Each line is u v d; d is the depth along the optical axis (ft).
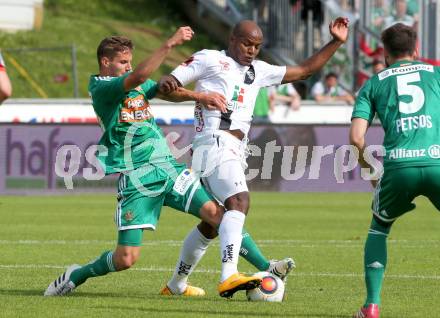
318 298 72.13
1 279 81.30
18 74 242.17
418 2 227.40
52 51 255.91
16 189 185.06
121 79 66.85
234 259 67.26
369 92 62.39
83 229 125.90
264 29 248.32
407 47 63.21
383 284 79.87
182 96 68.95
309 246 108.99
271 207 161.79
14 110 196.85
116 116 69.36
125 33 279.69
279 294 70.54
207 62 69.97
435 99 61.26
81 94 239.91
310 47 236.84
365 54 226.17
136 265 91.91
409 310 66.80
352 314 64.49
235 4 266.57
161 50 65.41
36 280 80.79
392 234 124.47
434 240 116.88
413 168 60.08
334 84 219.00
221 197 69.62
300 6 239.30
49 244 109.19
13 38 257.96
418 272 87.66
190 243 72.43
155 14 297.94
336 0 234.17
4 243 110.11
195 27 291.79
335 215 148.15
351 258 98.07
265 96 204.64
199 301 70.03
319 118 209.56
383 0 228.84
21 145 184.65
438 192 60.95
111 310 65.00
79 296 71.82
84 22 283.79
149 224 69.67
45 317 62.08
